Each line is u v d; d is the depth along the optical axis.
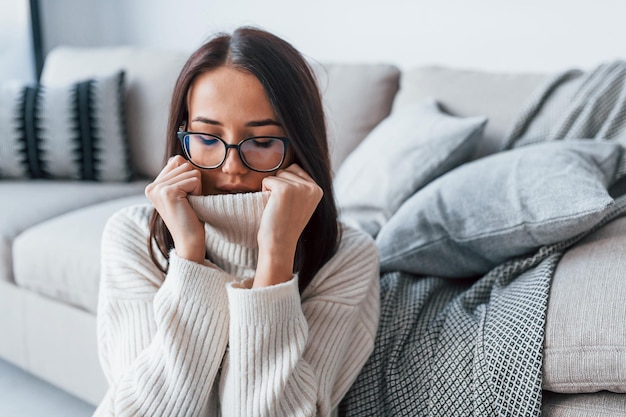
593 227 1.14
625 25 1.89
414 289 1.20
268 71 0.87
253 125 0.88
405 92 1.72
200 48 0.90
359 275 1.02
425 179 1.40
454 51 2.21
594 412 0.91
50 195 1.88
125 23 3.06
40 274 1.59
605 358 0.89
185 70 0.90
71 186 2.00
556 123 1.42
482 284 1.15
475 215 1.17
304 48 2.55
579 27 1.97
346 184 1.51
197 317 0.88
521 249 1.14
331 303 0.98
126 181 2.11
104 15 3.10
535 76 1.57
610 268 1.00
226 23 2.72
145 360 0.90
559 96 1.46
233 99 0.87
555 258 1.10
